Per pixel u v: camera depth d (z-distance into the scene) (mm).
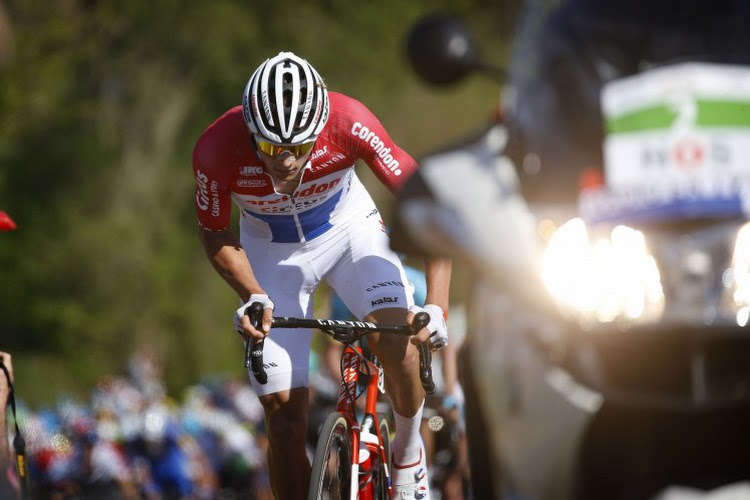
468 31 11406
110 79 84562
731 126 9266
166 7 82188
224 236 14078
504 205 9641
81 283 84188
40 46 68000
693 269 8953
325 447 12883
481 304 10336
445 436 19297
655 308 8992
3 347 85312
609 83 9852
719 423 8812
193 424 44750
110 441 36281
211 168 13656
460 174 9922
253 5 87438
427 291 12992
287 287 14680
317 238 14562
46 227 85062
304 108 12695
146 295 83438
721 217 9008
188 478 37562
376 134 13805
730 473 8859
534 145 9930
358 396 14219
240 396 49844
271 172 13234
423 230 9969
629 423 8992
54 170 85312
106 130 85188
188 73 86000
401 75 88000
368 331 12719
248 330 12625
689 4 10141
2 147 85438
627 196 9266
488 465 10625
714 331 8805
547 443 9461
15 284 84938
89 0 81188
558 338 9359
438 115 78000
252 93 12766
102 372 83000
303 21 86938
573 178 9594
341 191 14516
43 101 76062
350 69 86938
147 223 85188
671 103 9422
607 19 10289
